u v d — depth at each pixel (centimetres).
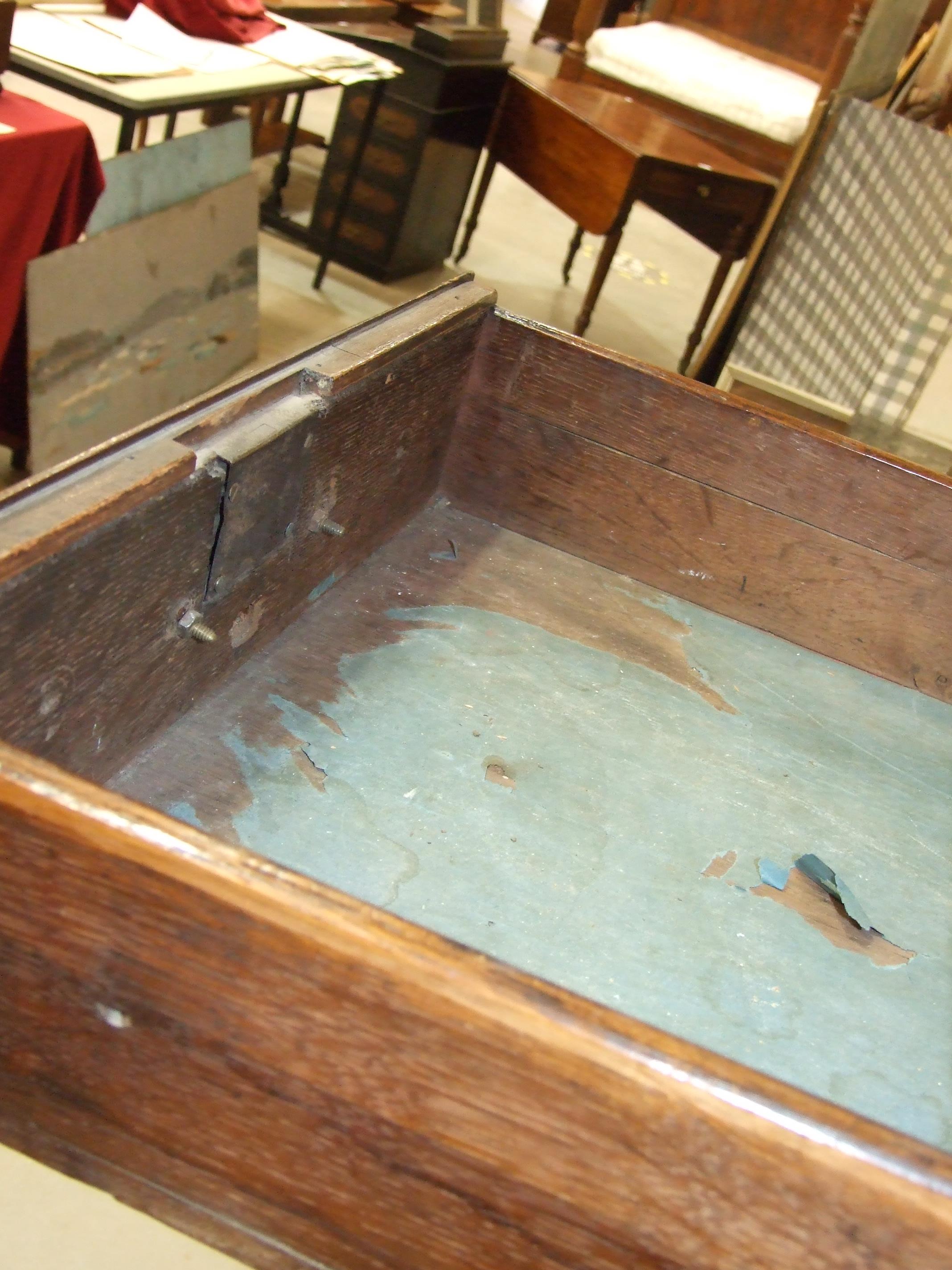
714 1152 59
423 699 136
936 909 130
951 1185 57
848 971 119
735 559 163
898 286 357
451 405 160
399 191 384
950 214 342
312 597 141
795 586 162
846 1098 105
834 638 164
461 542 166
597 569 170
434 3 391
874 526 154
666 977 112
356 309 373
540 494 168
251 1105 70
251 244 299
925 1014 117
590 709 143
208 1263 83
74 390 239
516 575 163
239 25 285
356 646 140
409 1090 64
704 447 156
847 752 150
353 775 122
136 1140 77
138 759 115
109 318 244
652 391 154
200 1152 76
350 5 366
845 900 127
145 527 97
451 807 123
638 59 429
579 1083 60
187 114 466
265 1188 76
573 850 122
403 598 151
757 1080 60
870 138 334
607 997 107
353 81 287
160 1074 71
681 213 363
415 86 364
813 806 139
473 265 457
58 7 257
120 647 102
